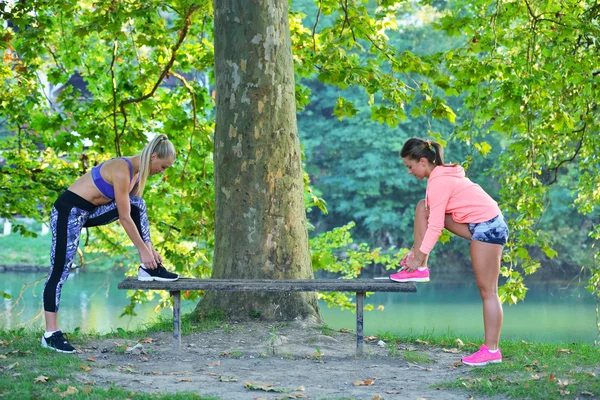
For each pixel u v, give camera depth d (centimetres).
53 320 613
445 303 3134
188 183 1277
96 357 611
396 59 1165
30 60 1245
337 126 4572
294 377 558
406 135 4366
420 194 4534
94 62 1418
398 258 1526
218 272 806
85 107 1357
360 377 560
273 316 782
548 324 2466
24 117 1408
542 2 1226
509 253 1173
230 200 803
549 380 521
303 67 1197
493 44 1180
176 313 642
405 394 502
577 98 1291
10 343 625
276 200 799
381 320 2642
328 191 4634
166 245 1384
